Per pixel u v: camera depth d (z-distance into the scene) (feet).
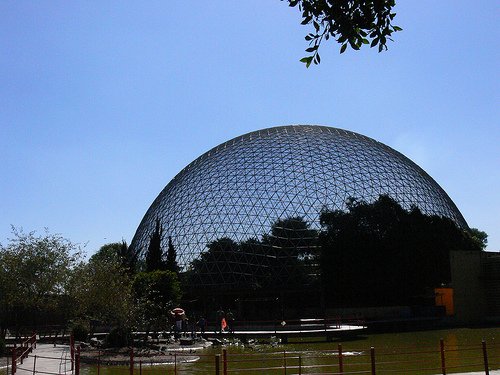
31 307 134.92
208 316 200.23
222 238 214.90
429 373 71.20
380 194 221.87
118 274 138.41
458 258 188.55
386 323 157.17
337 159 230.68
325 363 85.25
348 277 202.08
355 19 31.81
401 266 208.33
